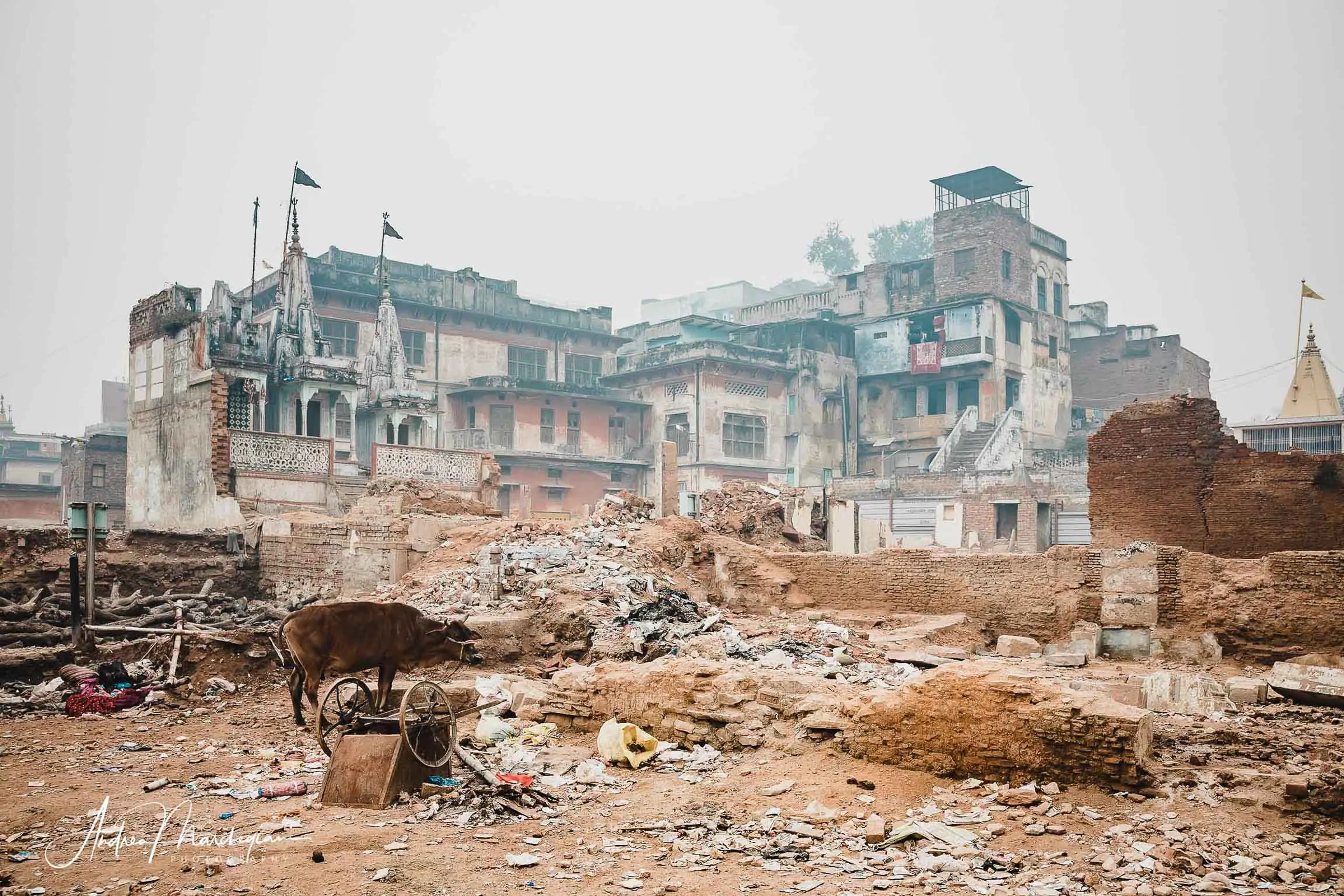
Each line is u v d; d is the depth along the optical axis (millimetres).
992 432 50000
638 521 23719
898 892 7000
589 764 10523
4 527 21750
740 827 8547
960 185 57875
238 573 23969
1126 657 17094
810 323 56875
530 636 16719
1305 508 19969
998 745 9242
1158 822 8055
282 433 30984
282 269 35344
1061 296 61531
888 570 19844
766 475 54219
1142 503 21656
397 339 37312
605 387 56719
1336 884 6926
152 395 30750
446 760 9773
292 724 13008
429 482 30000
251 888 7141
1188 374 60375
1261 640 16062
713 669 11672
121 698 14016
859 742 10125
